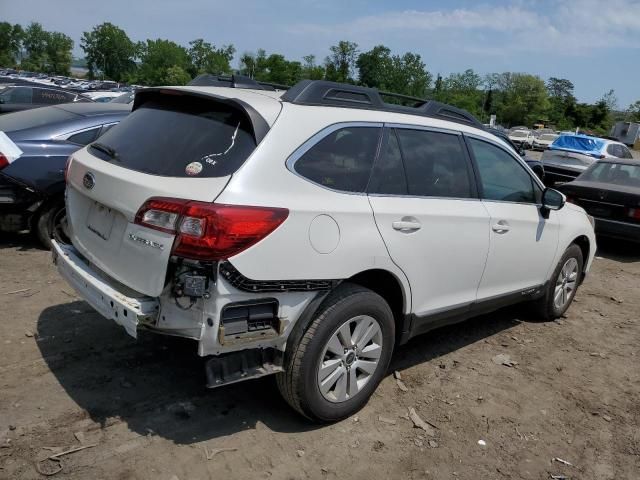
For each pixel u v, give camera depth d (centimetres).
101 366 388
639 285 752
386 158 362
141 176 303
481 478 319
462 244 403
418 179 381
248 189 288
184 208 276
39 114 644
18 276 537
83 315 464
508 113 11356
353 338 343
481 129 455
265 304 297
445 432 358
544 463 338
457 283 411
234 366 301
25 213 591
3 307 464
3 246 625
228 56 10731
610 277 782
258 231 283
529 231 480
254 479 296
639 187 911
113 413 337
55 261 376
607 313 621
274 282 294
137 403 350
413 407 383
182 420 338
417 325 389
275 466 308
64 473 284
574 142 1736
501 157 462
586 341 532
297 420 350
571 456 348
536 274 512
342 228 321
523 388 427
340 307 325
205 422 338
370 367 357
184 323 287
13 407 333
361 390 356
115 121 639
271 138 304
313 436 337
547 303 554
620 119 11000
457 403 394
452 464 328
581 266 586
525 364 470
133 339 430
